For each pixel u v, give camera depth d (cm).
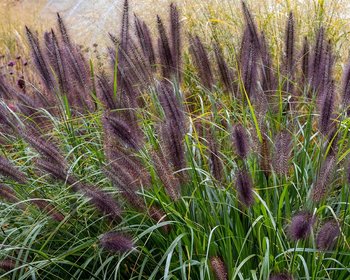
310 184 291
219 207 278
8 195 279
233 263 265
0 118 309
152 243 288
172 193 260
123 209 284
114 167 263
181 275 262
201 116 318
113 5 704
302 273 260
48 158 274
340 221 261
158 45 336
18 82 449
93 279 273
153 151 263
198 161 305
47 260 258
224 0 530
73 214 282
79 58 342
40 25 771
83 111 343
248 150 256
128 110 306
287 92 331
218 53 326
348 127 289
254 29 332
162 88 285
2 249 274
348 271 257
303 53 331
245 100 330
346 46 450
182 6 553
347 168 260
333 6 501
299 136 327
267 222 258
